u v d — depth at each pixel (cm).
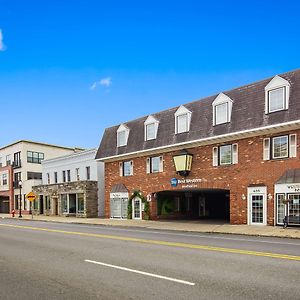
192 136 2692
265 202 2241
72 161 4294
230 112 2481
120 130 3388
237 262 968
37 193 4700
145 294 672
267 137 2259
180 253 1136
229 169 2458
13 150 5522
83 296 670
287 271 850
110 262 991
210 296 653
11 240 1579
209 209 3703
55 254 1158
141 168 3147
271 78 2338
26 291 716
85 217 3772
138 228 2359
